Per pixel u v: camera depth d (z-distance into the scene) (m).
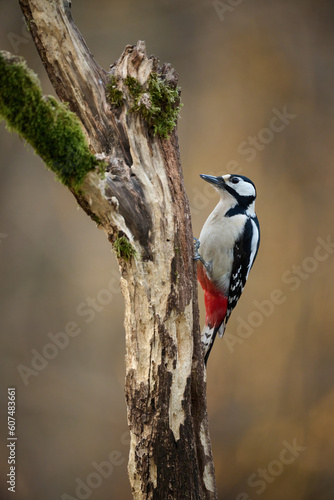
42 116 3.62
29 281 12.38
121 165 4.43
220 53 12.34
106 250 12.50
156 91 4.42
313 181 12.30
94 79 4.52
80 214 12.52
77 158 3.77
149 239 4.37
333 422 11.82
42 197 12.46
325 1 12.13
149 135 4.49
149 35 12.41
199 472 4.61
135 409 4.36
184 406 4.42
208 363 12.34
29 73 3.56
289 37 12.19
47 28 4.40
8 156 12.34
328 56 12.19
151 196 4.39
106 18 12.39
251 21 12.25
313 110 12.25
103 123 4.52
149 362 4.33
